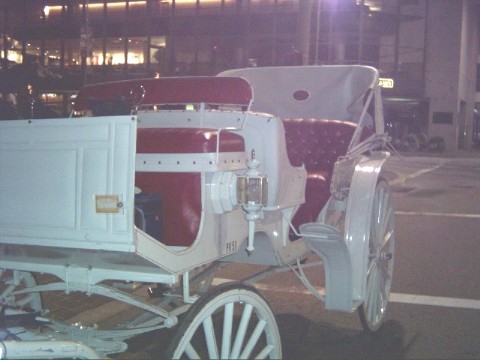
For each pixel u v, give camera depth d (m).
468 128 48.59
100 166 3.18
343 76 6.56
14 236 3.43
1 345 2.91
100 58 42.50
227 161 3.71
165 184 3.63
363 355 5.20
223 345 3.63
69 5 42.22
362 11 38.28
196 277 4.47
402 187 18.09
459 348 5.34
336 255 4.76
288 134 6.17
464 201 14.91
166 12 41.47
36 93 6.70
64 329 3.89
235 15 40.00
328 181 5.27
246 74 6.95
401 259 8.62
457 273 7.86
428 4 41.78
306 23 14.37
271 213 4.34
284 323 6.00
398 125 43.06
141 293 5.87
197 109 4.51
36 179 3.37
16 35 42.50
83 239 3.22
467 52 45.84
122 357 5.07
